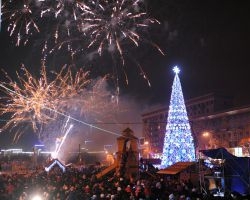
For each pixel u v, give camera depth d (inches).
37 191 863.1
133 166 1171.9
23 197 812.6
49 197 804.0
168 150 1451.8
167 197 698.8
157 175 1120.8
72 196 713.6
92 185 842.2
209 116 3656.5
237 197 655.8
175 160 1423.5
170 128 1466.5
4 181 1024.2
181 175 1029.2
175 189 770.2
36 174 1255.5
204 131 3688.5
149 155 3663.9
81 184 850.1
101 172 1228.5
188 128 1457.9
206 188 879.7
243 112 3294.8
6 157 2910.9
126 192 722.2
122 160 1149.7
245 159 804.0
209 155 834.2
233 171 826.8
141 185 774.5
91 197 690.8
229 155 807.7
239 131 3287.4
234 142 3312.0
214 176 864.9
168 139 1462.8
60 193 789.9
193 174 1003.9
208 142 3607.3
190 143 1443.2
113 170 1213.7
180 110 1473.9
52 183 948.6
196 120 3838.6
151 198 688.4
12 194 850.1
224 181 813.9
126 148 1210.0
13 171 1857.8
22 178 1095.0
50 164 1574.8
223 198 664.4
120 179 916.6
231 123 3412.9
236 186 813.2
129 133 1220.5
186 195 706.8
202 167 973.8
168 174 1068.5
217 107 4042.8
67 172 1298.0
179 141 1443.2
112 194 714.8
